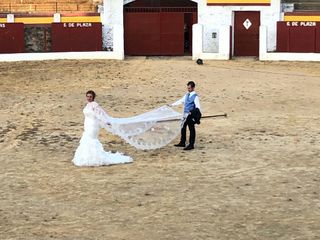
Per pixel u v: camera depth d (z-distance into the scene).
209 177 12.16
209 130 16.66
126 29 34.41
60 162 13.50
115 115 18.75
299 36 31.94
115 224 9.52
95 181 11.95
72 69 29.00
